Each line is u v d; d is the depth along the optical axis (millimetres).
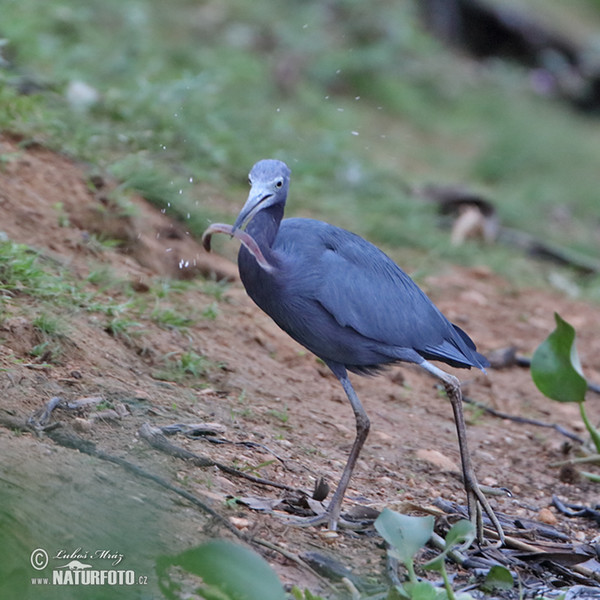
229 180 15562
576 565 7895
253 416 9359
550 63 31984
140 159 13406
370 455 9438
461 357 8695
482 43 32594
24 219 11062
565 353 9711
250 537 7051
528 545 8078
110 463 7414
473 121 26719
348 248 8297
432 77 28188
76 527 6516
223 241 13180
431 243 16375
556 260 18109
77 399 8211
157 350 9859
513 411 11781
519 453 10562
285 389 10305
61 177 12180
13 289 9523
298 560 6945
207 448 8352
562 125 28547
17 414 7684
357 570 7148
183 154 15039
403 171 20359
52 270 10359
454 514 8289
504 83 29969
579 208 22875
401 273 8594
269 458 8547
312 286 7980
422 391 11727
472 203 18625
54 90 14930
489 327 14031
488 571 7555
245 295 12078
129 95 15922
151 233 12219
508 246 18078
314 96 22812
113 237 11805
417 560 7543
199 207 13273
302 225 8328
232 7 26062
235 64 22219
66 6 21203
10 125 12594
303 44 25297
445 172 22219
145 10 23375
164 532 6770
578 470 10023
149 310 10586
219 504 7449
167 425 8398
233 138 16891
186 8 25281
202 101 17469
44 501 6625
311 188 16766
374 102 25188
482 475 9766
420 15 31812
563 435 11195
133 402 8594
